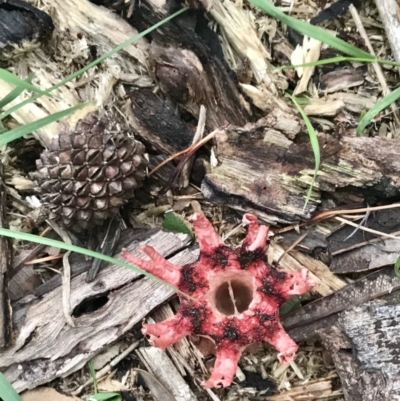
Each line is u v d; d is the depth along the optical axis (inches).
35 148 12.1
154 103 11.7
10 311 10.9
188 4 11.8
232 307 9.9
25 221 11.8
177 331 9.0
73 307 10.9
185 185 11.7
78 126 10.5
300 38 12.3
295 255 11.2
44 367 10.8
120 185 10.4
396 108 11.9
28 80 11.1
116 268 11.0
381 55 12.3
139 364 11.1
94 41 12.4
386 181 10.7
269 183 11.0
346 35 12.4
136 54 12.2
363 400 10.0
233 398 10.9
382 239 10.8
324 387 10.8
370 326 10.1
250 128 11.0
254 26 12.3
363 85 12.2
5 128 12.1
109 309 10.9
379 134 11.9
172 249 11.0
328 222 11.2
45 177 10.5
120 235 11.3
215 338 9.0
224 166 11.1
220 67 11.8
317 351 11.1
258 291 9.1
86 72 12.3
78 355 10.8
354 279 11.1
